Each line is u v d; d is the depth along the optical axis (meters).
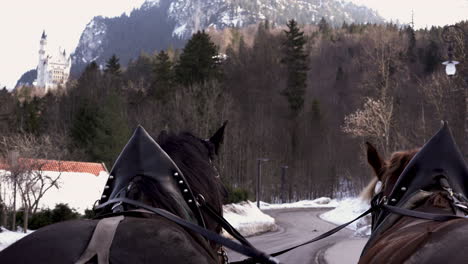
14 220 22.52
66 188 37.28
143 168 2.89
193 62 71.12
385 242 2.71
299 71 83.00
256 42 100.62
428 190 3.18
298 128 77.94
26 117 65.75
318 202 63.50
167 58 75.44
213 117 48.34
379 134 34.84
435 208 2.94
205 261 2.24
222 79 77.19
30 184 25.25
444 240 2.17
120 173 2.90
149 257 2.11
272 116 80.81
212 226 3.44
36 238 2.13
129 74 103.50
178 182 2.96
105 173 42.00
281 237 27.39
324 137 76.50
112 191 2.87
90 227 2.22
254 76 88.75
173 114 52.50
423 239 2.29
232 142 58.84
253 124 74.06
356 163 63.88
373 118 35.34
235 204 31.61
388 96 39.19
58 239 2.11
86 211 24.38
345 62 108.06
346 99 89.75
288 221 40.44
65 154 47.16
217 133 3.97
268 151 70.19
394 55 44.69
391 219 3.18
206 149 3.66
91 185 38.56
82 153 54.88
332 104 89.44
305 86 83.12
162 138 3.59
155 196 2.79
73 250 2.05
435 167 3.20
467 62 22.98
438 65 75.56
